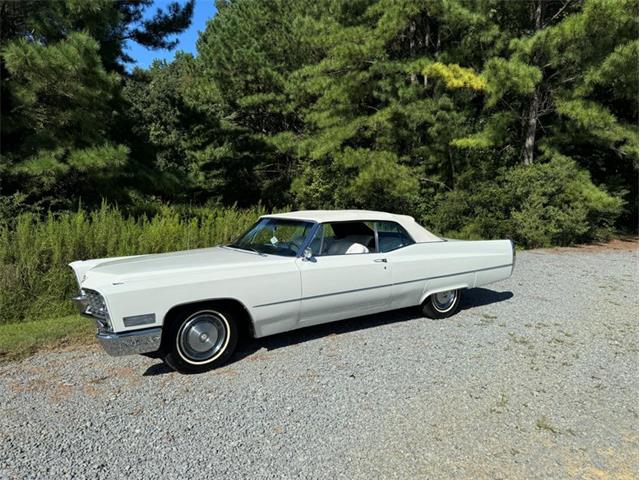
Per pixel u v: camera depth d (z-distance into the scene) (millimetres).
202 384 4035
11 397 3760
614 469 2896
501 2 14344
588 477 2812
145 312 3930
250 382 4074
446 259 5844
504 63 12531
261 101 18375
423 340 5191
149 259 4773
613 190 16172
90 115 9875
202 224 10000
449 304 6078
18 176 9398
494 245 6402
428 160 15492
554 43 12578
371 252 5371
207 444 3117
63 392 3861
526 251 12922
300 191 16531
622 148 14656
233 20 19312
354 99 14680
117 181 11500
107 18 10055
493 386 4039
